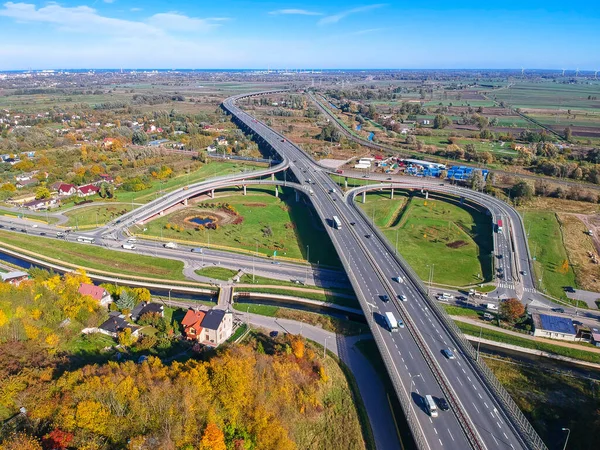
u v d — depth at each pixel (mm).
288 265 187125
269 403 95750
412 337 123188
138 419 81625
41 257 189375
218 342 128125
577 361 128875
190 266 183500
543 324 140250
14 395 86312
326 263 190125
